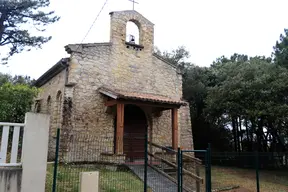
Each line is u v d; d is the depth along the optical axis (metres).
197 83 24.38
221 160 12.23
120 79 13.75
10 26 18.16
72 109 11.98
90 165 10.46
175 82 15.91
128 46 14.45
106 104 12.65
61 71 13.49
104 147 12.09
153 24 15.66
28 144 5.14
